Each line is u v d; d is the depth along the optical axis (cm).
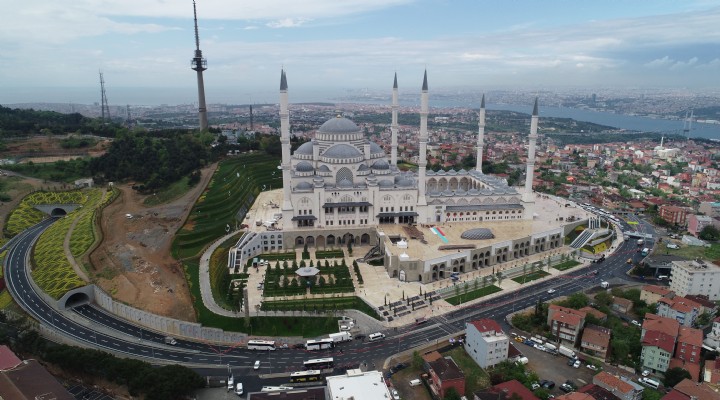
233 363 17900
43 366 17488
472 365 17362
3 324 19612
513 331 19562
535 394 15175
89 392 16550
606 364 17300
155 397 15275
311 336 19525
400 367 17238
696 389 14938
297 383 16612
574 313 18962
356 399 13738
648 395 14888
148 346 19038
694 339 17100
